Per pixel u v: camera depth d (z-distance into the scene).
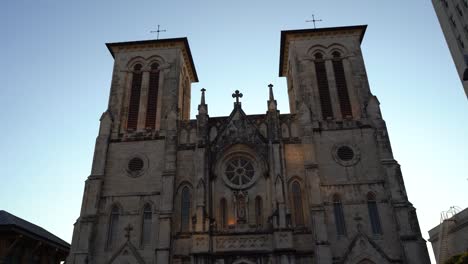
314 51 55.69
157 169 47.66
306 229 42.62
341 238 42.09
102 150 48.66
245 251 41.06
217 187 46.19
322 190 44.69
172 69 55.53
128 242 43.25
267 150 47.47
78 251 42.22
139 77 55.84
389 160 45.25
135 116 52.59
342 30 56.56
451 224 54.16
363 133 48.06
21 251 45.28
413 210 42.28
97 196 45.56
